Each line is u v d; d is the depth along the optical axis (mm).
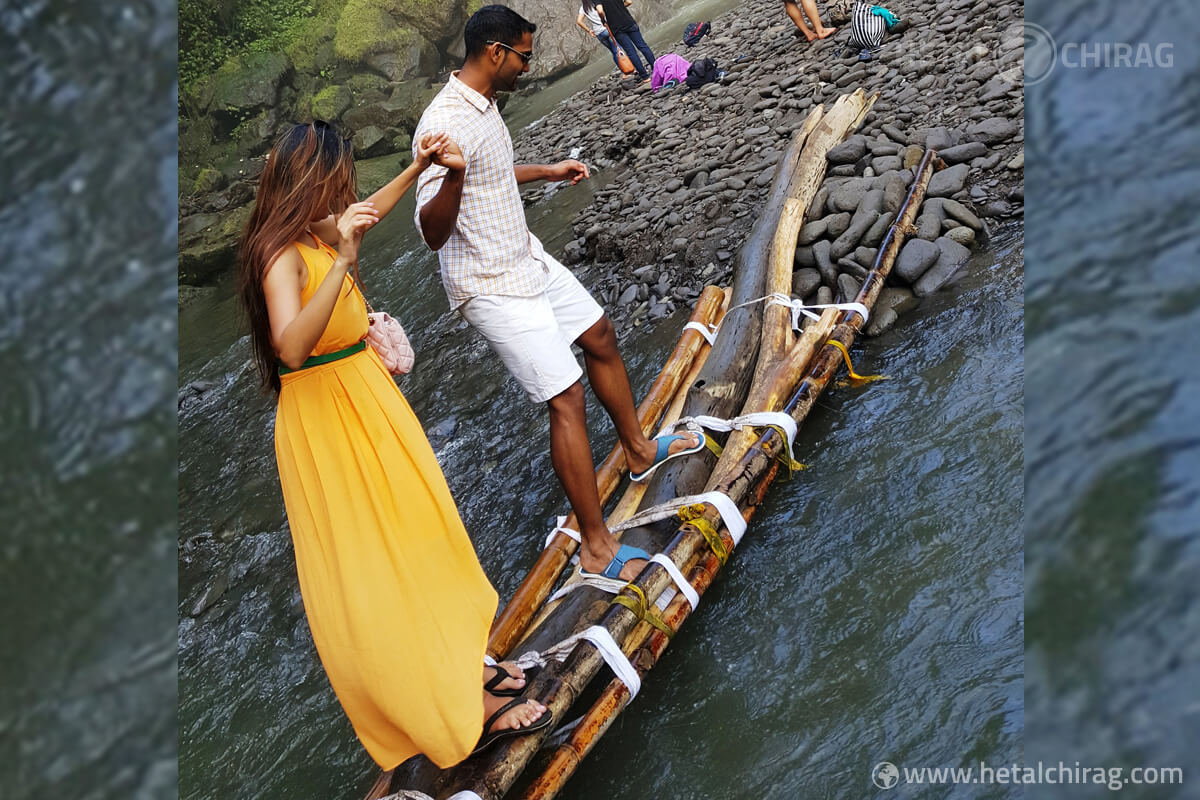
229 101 14555
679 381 4305
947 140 5500
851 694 2648
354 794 3004
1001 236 4707
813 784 2441
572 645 2818
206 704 3732
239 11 15656
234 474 5777
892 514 3232
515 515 4230
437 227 2785
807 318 4551
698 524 3129
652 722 2838
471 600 2557
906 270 4492
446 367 5941
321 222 2498
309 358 2336
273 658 3900
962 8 7609
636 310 5477
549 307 3047
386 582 2363
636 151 8086
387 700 2385
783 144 6586
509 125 12750
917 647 2701
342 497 2354
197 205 13328
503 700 2607
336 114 14672
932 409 3672
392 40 15359
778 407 3793
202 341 9055
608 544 3182
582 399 3086
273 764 3279
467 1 15984
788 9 8805
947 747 2383
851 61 7559
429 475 2471
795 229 4988
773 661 2875
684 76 9547
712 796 2531
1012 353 3799
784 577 3168
